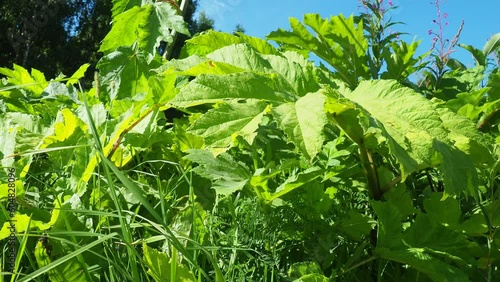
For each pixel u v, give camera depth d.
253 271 1.29
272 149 1.97
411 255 1.37
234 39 2.17
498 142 1.85
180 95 1.45
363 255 1.57
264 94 1.44
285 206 1.50
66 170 1.64
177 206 1.69
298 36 2.37
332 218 1.56
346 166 1.63
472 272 1.53
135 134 1.91
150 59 2.66
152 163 2.04
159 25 2.66
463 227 1.51
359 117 1.39
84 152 1.58
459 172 1.32
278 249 1.43
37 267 1.27
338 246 1.56
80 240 1.30
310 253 1.46
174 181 1.87
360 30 2.40
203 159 1.62
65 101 2.64
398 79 2.58
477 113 2.12
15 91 2.66
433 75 2.78
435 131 1.30
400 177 1.60
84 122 1.87
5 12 23.62
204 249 1.12
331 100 1.35
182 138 2.01
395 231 1.45
